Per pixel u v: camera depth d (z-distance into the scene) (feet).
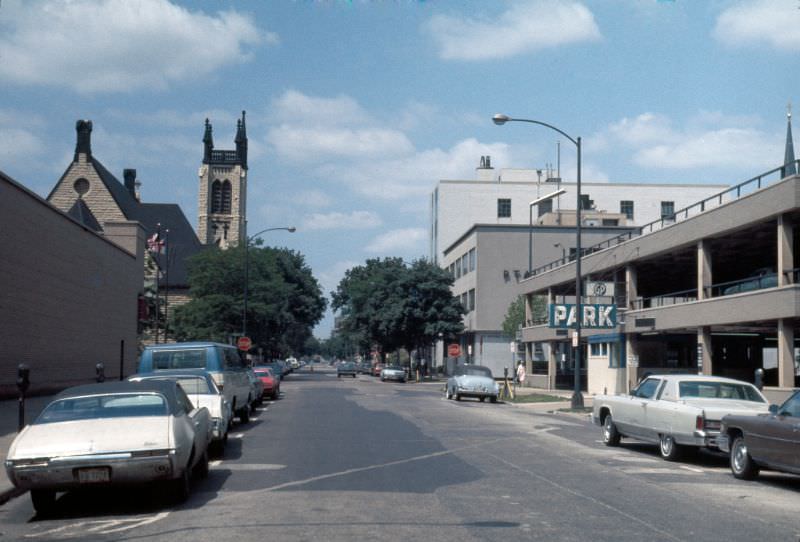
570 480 42.96
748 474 44.80
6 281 98.53
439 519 31.73
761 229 105.19
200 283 227.20
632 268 139.44
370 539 28.07
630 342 138.72
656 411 54.49
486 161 335.88
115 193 278.05
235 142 376.68
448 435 67.67
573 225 250.78
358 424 78.07
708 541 28.48
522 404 126.21
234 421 79.71
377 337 264.52
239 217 371.97
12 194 100.32
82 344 134.72
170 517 32.71
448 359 292.61
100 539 29.12
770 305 95.61
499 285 245.65
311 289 295.28
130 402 36.35
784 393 91.45
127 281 169.07
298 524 30.66
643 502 36.42
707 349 112.88
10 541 29.30
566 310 137.28
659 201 318.65
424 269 256.32
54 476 32.71
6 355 99.19
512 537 28.55
